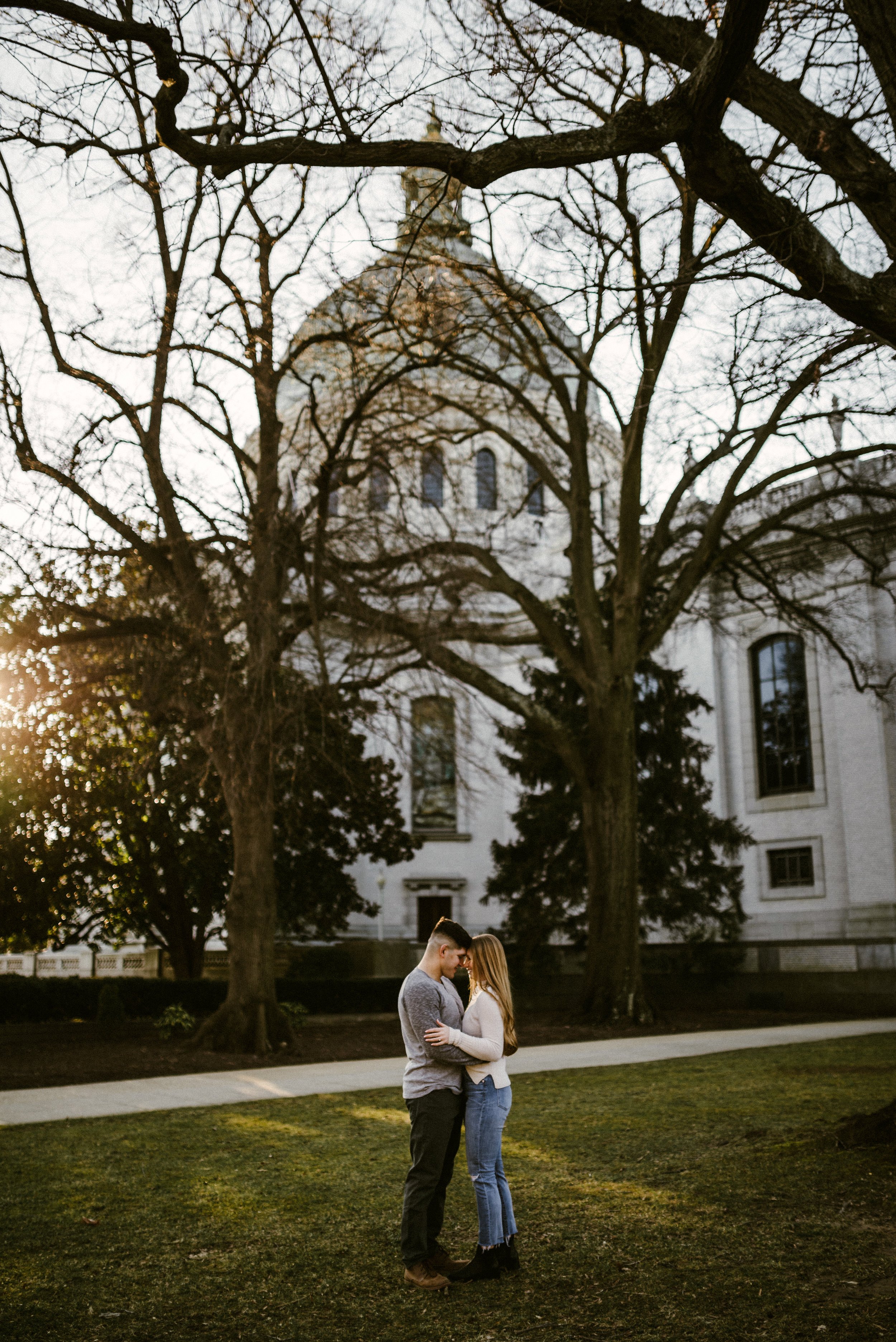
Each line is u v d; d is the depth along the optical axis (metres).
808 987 27.03
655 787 29.86
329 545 20.66
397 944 35.59
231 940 19.17
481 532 25.80
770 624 37.88
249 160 7.96
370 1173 8.20
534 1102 11.82
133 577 23.11
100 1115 11.70
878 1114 8.30
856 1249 5.79
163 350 17.41
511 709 24.11
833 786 35.50
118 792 24.00
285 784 24.45
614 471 38.75
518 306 19.95
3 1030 21.41
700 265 9.52
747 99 8.88
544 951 30.34
